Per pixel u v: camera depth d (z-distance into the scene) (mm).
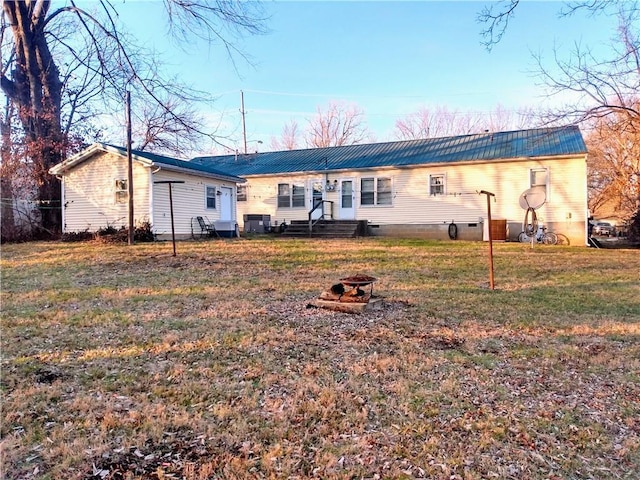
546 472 2125
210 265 8867
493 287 6832
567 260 9938
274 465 2145
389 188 17078
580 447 2363
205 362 3572
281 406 2801
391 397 2959
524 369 3518
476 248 12031
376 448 2318
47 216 14617
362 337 4312
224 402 2852
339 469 2123
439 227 16312
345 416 2676
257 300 5926
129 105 9234
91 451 2229
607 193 23578
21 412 2645
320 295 6027
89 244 12125
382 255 10453
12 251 10836
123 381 3164
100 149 13445
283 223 17781
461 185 16000
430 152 17453
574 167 14461
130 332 4383
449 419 2658
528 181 15039
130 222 11914
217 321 4828
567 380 3301
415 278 7652
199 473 2061
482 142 17250
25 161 14656
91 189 13906
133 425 2514
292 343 4090
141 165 13117
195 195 14914
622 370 3510
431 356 3781
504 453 2287
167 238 13633
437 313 5285
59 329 4465
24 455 2191
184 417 2607
